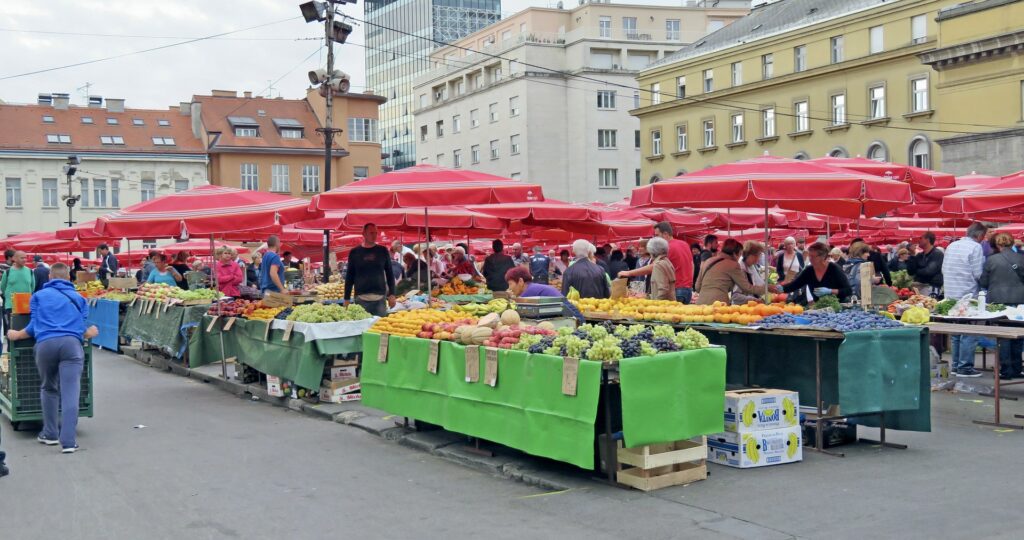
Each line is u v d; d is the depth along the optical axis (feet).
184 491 26.58
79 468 29.78
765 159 35.63
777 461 27.68
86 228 68.23
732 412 27.50
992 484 24.75
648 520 22.41
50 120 213.46
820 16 179.01
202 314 54.29
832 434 29.94
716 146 203.41
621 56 257.75
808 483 25.34
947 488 24.43
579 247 45.42
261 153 220.02
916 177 46.03
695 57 207.72
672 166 216.13
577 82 255.09
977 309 39.68
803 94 182.29
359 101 233.96
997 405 33.09
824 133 178.29
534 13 297.12
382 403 34.65
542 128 256.93
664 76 217.97
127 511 24.54
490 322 30.89
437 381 31.55
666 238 49.98
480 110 276.62
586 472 27.17
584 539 21.20
